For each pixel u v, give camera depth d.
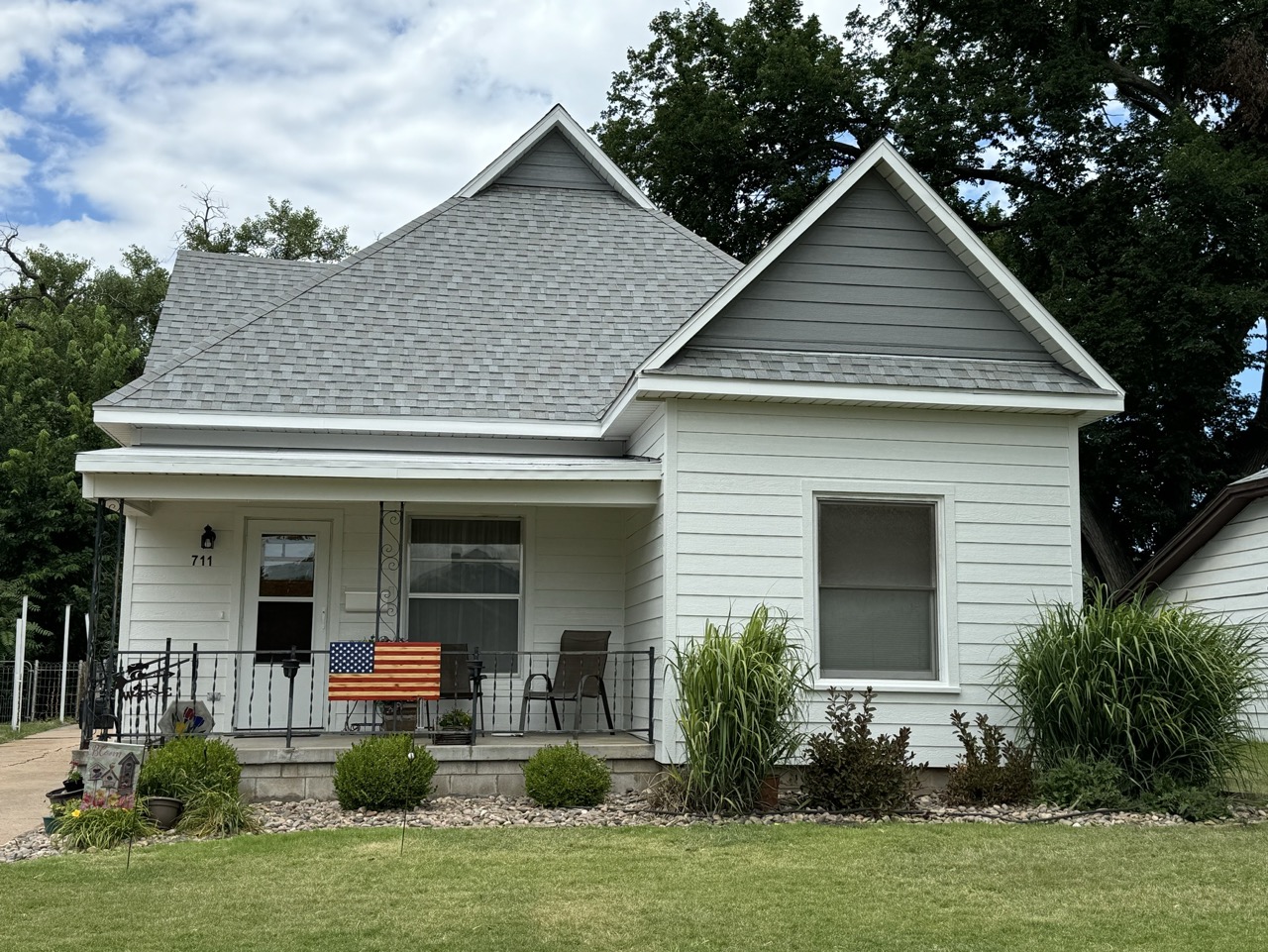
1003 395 11.86
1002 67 28.97
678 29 31.69
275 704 13.31
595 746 11.29
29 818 10.95
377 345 14.45
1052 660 10.85
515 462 12.10
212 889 7.55
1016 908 7.03
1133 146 27.36
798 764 11.08
